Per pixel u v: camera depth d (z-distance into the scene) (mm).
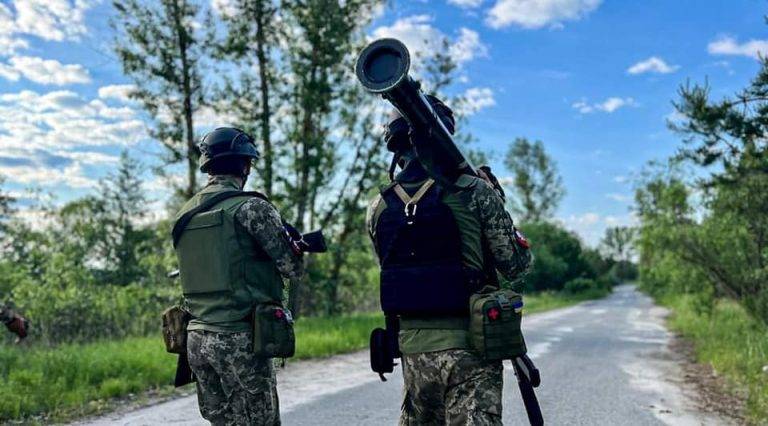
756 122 9664
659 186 19484
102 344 11055
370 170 22547
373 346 2588
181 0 20094
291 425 5672
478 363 2379
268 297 3014
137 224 41500
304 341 11805
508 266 2500
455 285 2404
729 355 10734
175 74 20266
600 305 45781
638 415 6273
